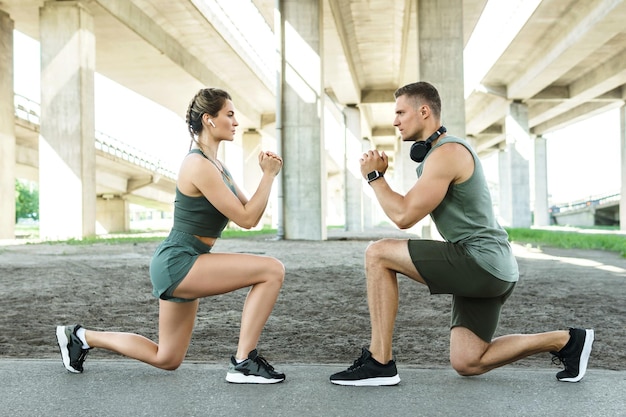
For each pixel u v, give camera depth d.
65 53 23.59
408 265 3.14
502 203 66.25
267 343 4.74
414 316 5.95
